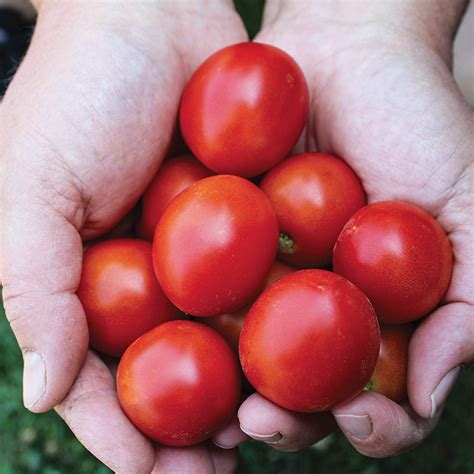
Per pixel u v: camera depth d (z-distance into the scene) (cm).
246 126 27
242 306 27
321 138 32
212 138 28
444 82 30
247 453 40
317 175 28
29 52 31
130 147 29
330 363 23
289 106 28
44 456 41
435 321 26
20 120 28
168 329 25
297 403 23
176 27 32
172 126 30
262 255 25
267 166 28
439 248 26
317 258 28
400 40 32
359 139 30
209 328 26
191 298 25
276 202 28
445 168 28
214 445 27
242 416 24
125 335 26
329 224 28
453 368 26
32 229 26
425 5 34
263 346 23
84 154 28
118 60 29
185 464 25
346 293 23
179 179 29
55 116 28
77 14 31
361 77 31
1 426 41
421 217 26
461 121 29
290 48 34
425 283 25
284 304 23
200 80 28
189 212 25
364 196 30
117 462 25
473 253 26
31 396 25
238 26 36
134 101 29
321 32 34
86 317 26
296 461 40
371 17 33
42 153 27
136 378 24
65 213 27
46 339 25
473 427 40
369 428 25
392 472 39
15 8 43
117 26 30
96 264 27
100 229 29
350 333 23
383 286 25
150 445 25
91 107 28
